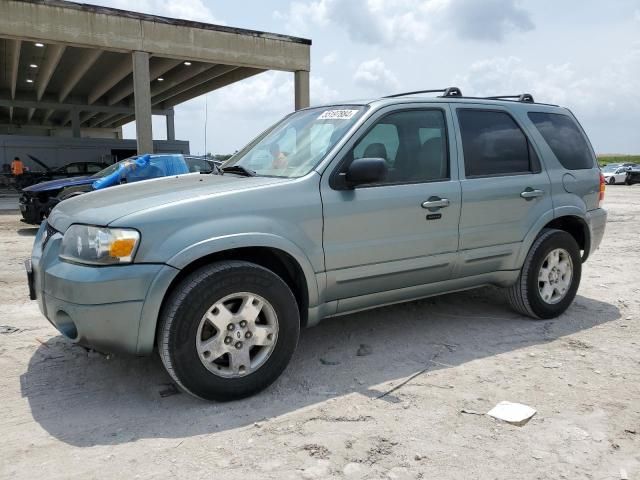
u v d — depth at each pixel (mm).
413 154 4086
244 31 19906
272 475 2555
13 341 4359
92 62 22547
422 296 4289
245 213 3328
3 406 3271
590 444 2822
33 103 31828
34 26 16219
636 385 3543
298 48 21172
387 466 2623
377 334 4523
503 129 4656
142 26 17891
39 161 25484
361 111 3975
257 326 3371
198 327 3139
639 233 10672
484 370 3787
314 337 4457
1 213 15172
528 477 2541
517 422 3008
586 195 5125
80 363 3922
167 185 3789
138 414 3176
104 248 3029
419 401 3312
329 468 2604
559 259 4949
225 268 3195
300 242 3486
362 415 3135
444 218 4129
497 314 5066
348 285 3779
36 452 2764
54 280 3152
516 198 4535
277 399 3359
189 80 27922
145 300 3029
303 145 3998
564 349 4195
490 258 4453
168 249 3082
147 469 2607
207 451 2766
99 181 10211
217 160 13438
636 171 34469
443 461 2666
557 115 5176
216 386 3229
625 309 5301
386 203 3834
